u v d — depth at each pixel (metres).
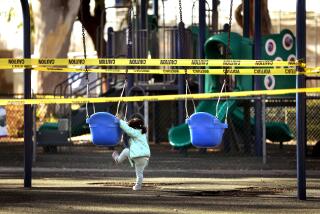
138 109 66.50
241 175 40.12
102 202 28.38
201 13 58.00
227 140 57.25
